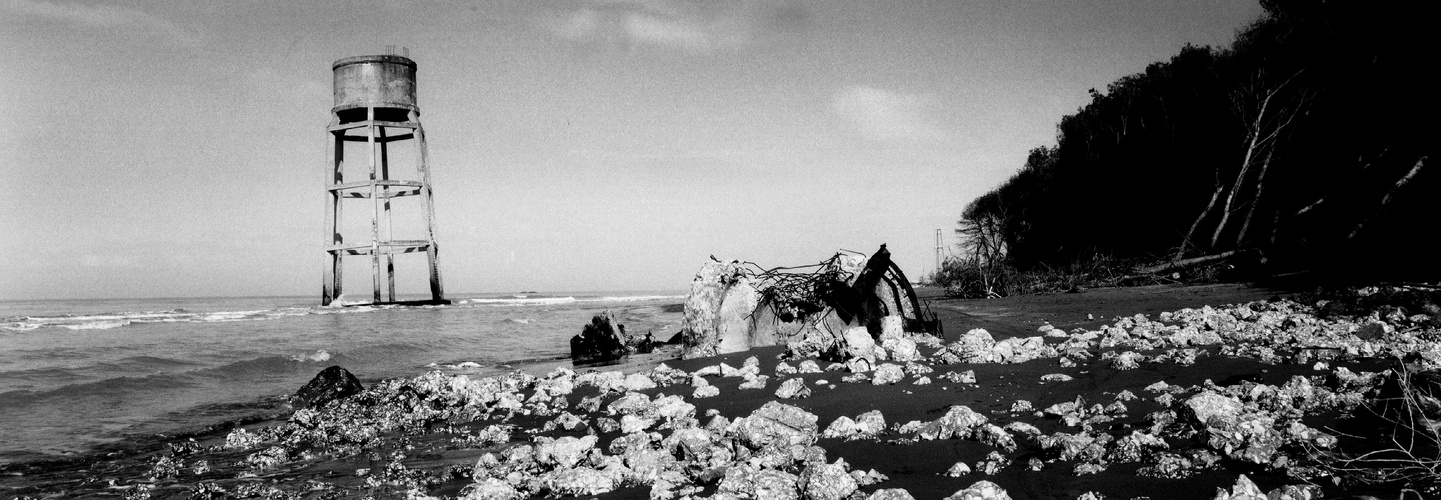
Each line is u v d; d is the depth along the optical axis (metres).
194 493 6.10
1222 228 27.59
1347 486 4.15
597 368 14.45
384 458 7.12
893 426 6.70
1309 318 12.18
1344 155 26.64
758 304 14.12
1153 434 5.52
